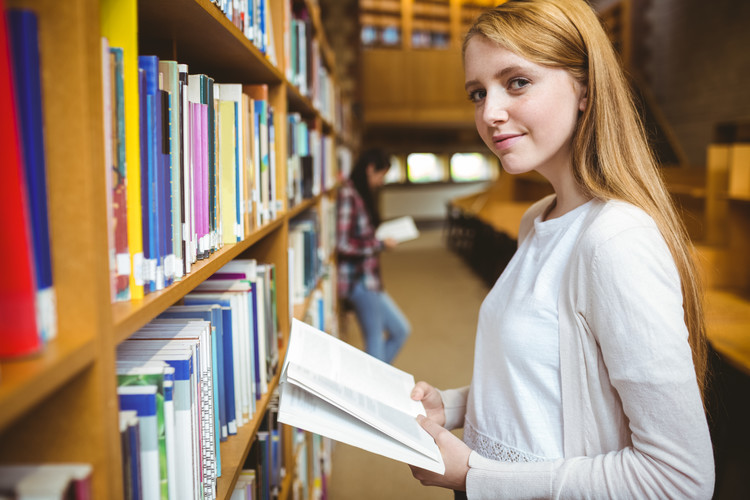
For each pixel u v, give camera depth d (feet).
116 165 2.12
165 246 2.46
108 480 1.75
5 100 1.42
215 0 3.22
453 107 38.91
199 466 2.83
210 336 3.09
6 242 1.43
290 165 5.91
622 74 3.12
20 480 1.62
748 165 10.21
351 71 30.58
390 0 39.27
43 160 1.60
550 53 3.00
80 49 1.61
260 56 4.29
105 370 1.75
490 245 23.49
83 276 1.66
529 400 3.19
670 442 2.59
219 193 3.44
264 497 4.48
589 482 2.78
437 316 19.57
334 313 11.38
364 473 9.80
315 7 8.42
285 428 5.50
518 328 3.21
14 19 1.53
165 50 3.56
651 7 31.73
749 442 8.90
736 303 9.84
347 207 11.47
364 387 3.38
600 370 2.91
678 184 15.26
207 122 3.11
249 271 4.12
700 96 26.94
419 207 50.37
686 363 2.59
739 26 23.79
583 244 2.85
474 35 3.21
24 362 1.44
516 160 3.19
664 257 2.71
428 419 3.34
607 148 3.02
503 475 3.02
